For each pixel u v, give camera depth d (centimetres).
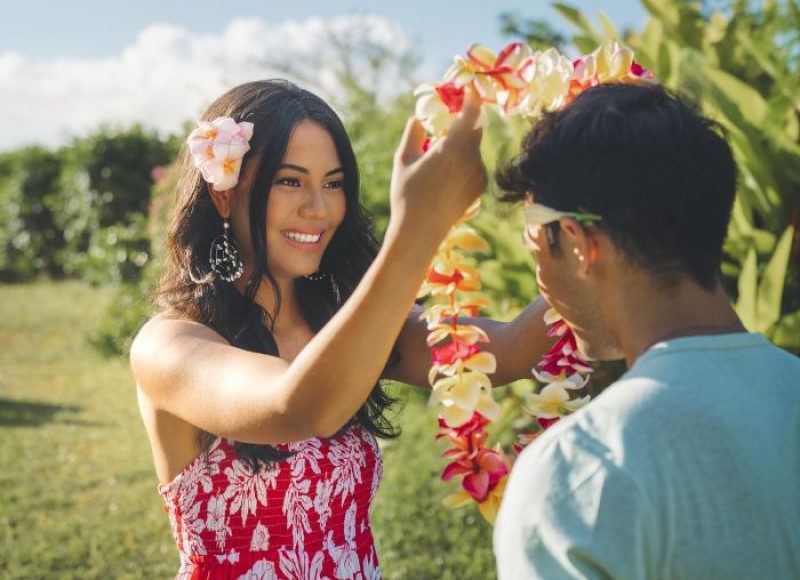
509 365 160
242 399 121
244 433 121
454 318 126
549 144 103
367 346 104
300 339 185
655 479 92
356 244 185
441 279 124
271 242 168
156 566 439
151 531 483
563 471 93
